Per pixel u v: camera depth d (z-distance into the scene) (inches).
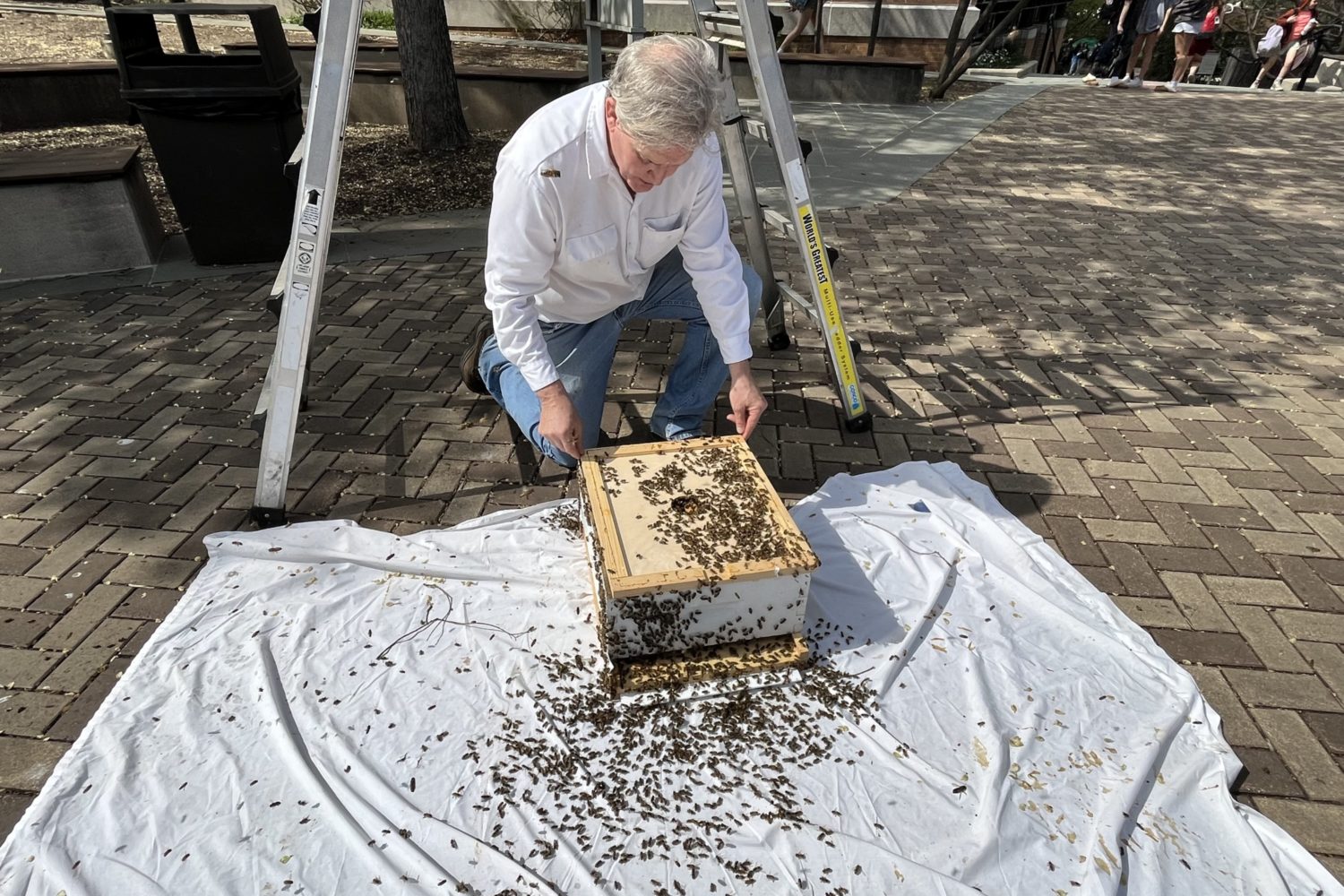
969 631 94.3
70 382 142.6
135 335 160.2
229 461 122.9
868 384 151.9
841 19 479.2
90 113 307.3
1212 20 461.7
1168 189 283.4
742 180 143.9
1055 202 265.9
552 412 92.3
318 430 131.0
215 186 182.9
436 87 278.2
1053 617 96.2
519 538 106.8
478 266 199.3
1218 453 132.0
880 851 70.0
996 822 72.4
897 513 113.9
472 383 135.1
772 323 160.9
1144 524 115.6
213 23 509.0
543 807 73.8
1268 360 163.5
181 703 81.2
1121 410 144.6
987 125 370.6
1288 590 103.8
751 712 83.4
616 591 78.1
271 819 70.9
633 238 93.4
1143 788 76.3
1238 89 490.9
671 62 69.7
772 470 126.3
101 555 103.1
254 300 177.2
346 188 251.8
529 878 67.2
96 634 91.4
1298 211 261.3
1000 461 129.7
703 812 73.7
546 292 99.7
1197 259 218.8
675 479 94.7
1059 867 69.2
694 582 80.2
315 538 105.0
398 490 118.0
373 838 70.0
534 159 82.1
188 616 92.0
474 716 82.2
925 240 228.7
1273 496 121.8
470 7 527.8
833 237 229.6
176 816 70.7
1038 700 85.2
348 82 93.7
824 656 90.3
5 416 131.8
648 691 85.0
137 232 187.8
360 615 93.7
